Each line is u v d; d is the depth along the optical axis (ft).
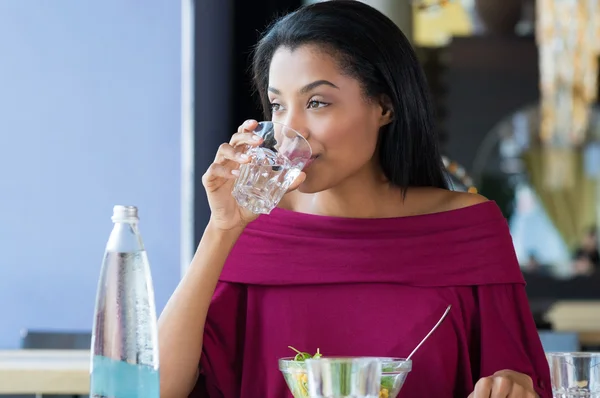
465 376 6.20
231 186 5.54
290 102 5.98
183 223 15.43
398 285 6.33
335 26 6.01
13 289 15.19
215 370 6.33
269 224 6.54
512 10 29.84
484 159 30.71
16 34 15.24
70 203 15.26
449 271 6.35
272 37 6.19
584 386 5.13
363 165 6.52
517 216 30.71
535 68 30.45
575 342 11.18
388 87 6.23
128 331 4.35
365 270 6.34
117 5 15.39
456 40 30.09
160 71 15.48
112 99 15.38
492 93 30.42
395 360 4.83
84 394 8.18
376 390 4.18
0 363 8.61
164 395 5.77
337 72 5.95
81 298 15.24
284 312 6.31
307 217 6.51
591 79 30.37
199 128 15.72
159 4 15.48
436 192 6.67
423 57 30.07
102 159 15.35
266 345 6.31
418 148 6.52
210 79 16.16
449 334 6.20
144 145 15.42
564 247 30.32
